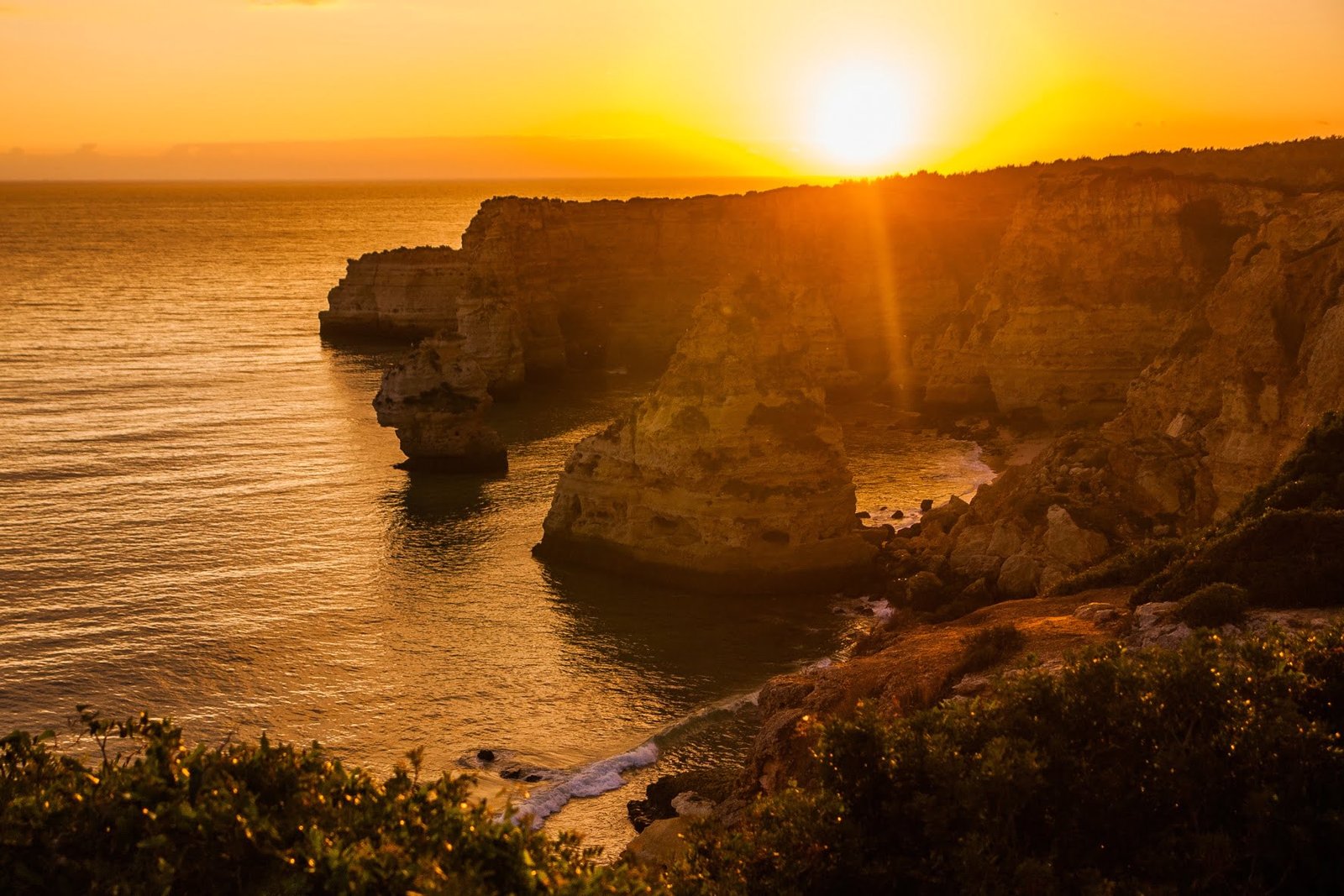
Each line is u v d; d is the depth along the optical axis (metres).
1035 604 36.62
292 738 38.41
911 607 51.44
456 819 14.06
